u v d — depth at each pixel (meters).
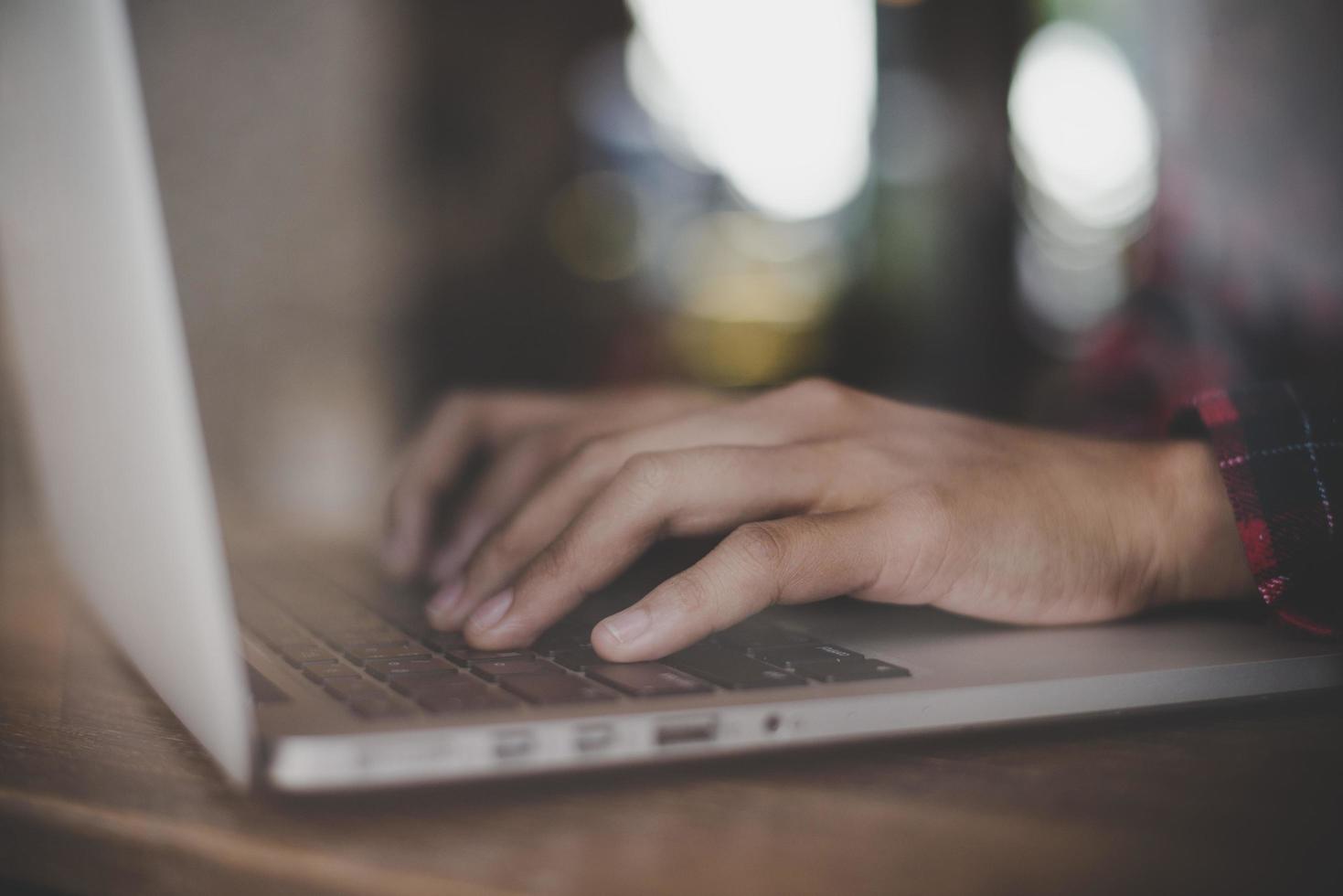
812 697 0.45
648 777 0.43
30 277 0.67
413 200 2.41
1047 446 0.68
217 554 0.37
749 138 3.56
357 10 2.13
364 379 2.13
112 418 0.48
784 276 3.48
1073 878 0.34
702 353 3.22
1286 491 0.60
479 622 0.54
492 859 0.35
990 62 2.99
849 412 0.74
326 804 0.40
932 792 0.42
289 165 2.05
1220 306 1.28
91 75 0.38
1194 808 0.40
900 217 3.18
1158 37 1.36
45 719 0.52
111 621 0.61
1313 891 0.33
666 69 3.62
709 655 0.51
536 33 3.49
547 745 0.40
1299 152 1.23
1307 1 1.23
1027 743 0.48
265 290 2.01
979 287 3.01
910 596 0.59
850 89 3.31
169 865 0.37
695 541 0.69
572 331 3.43
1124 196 2.25
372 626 0.62
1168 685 0.50
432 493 0.97
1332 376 1.18
